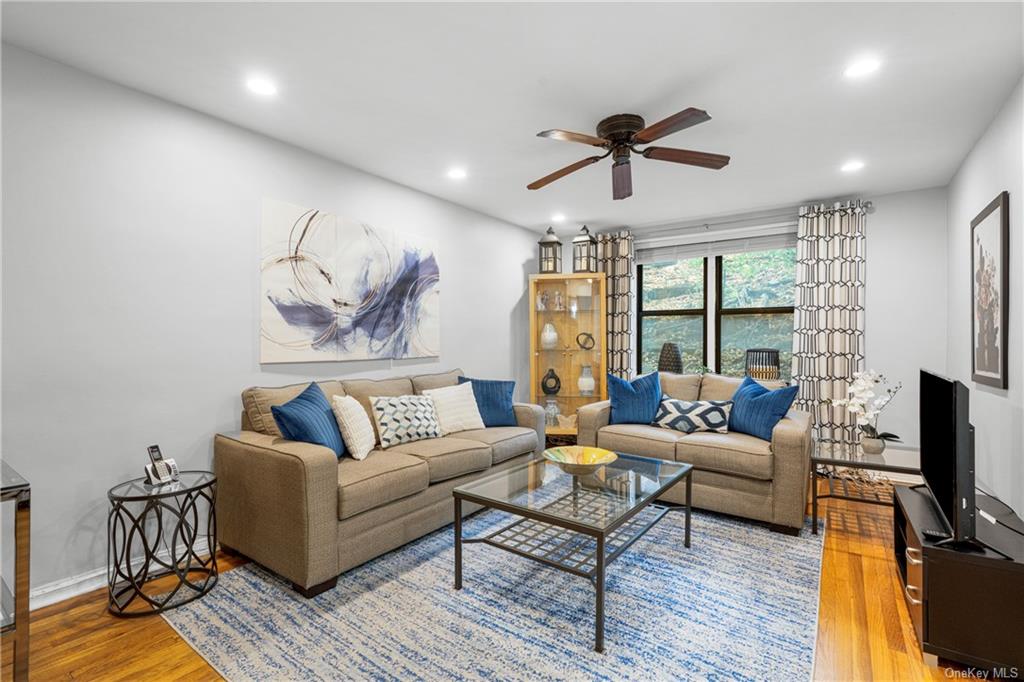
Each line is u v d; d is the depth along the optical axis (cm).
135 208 243
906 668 175
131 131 242
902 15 187
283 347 304
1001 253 251
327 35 200
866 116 272
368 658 179
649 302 563
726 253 504
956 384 184
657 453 340
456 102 258
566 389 525
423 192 414
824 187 402
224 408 277
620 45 207
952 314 375
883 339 421
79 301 224
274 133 295
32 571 212
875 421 387
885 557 264
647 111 266
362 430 288
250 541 245
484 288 487
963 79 233
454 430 355
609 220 518
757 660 178
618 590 227
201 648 185
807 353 441
